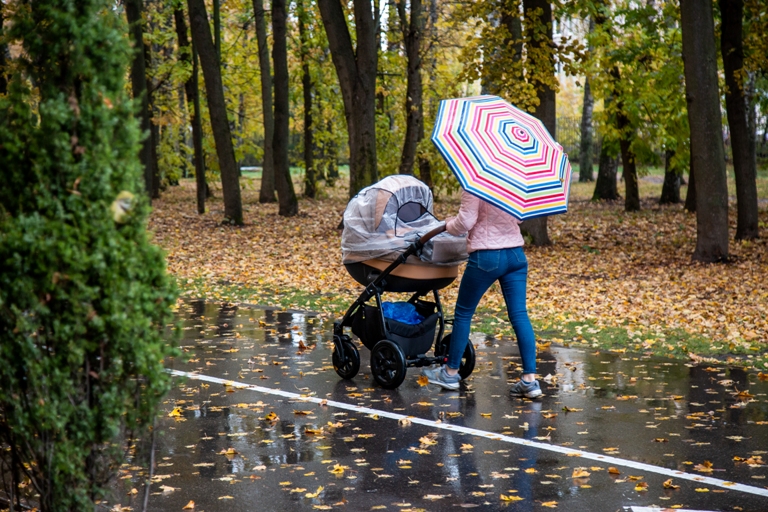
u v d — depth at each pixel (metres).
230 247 18.28
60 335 2.92
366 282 7.10
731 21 17.52
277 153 24.41
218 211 26.11
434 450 5.21
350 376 7.21
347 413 6.13
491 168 5.99
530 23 17.00
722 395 6.55
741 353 8.18
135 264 2.99
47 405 2.96
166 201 30.67
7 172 3.04
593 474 4.74
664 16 21.22
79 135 2.96
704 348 8.36
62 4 2.97
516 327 6.54
